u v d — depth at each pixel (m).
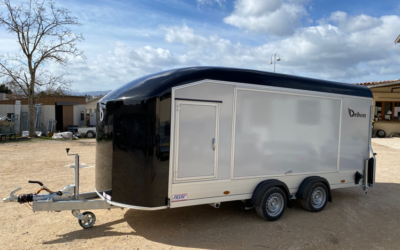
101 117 4.57
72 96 22.84
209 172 4.42
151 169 4.01
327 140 5.69
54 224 4.75
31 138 17.47
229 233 4.53
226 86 4.51
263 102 4.88
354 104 6.06
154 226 4.75
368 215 5.53
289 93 5.15
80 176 8.13
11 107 22.09
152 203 4.04
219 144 4.48
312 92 5.41
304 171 5.43
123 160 4.15
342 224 5.04
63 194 4.39
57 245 4.00
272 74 5.05
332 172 5.80
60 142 16.41
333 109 5.75
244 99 4.69
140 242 4.14
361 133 6.22
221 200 4.57
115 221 4.94
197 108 4.28
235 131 4.61
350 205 6.13
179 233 4.49
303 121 5.35
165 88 4.08
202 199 4.39
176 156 4.15
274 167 5.05
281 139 5.10
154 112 4.02
